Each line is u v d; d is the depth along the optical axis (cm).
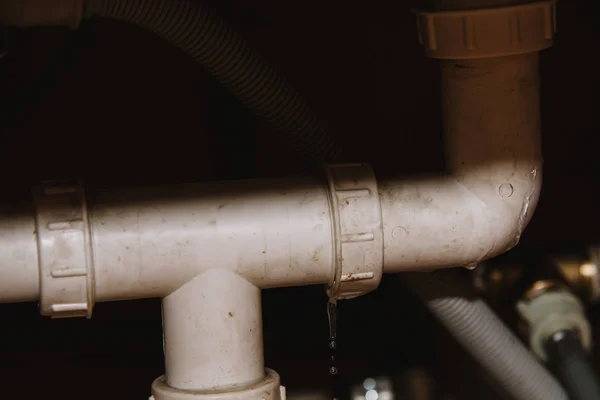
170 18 105
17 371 176
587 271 146
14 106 166
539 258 146
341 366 179
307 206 99
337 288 102
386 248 102
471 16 96
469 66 101
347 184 100
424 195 103
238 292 99
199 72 174
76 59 167
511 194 104
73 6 96
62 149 172
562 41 173
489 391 177
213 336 99
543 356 138
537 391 142
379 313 187
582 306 146
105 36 168
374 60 173
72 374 177
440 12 97
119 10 102
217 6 167
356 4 171
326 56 172
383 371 171
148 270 97
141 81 172
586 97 176
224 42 110
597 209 181
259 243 98
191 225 97
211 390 99
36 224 94
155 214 97
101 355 180
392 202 102
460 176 104
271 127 117
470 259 105
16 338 182
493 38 97
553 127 177
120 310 184
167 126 175
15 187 171
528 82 102
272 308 187
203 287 98
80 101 171
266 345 182
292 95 115
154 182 176
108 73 170
